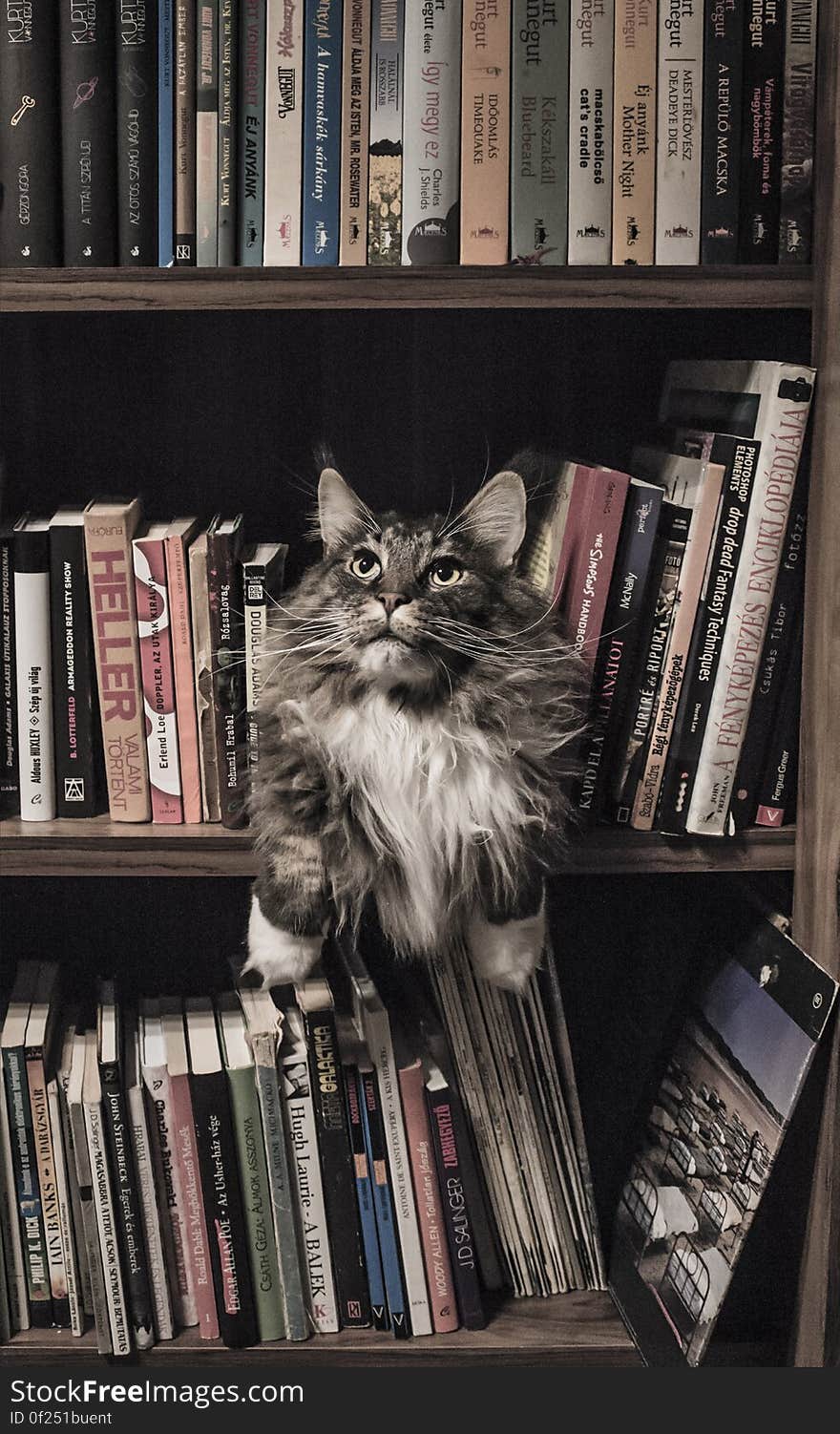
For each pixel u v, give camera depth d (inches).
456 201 38.1
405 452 49.1
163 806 41.4
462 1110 44.5
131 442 48.7
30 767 41.3
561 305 37.9
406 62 37.4
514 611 39.4
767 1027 40.3
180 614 40.3
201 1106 41.9
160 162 38.1
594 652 39.7
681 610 39.4
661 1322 41.7
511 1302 45.2
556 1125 45.3
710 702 39.9
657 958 52.6
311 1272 43.4
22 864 40.3
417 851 38.6
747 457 38.4
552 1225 45.5
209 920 52.0
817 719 38.8
